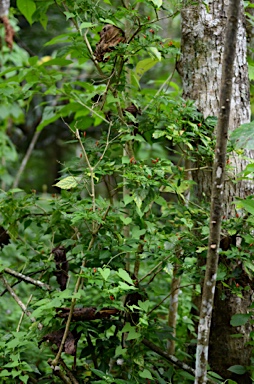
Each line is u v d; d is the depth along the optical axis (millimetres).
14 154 6688
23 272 3223
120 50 2918
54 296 2773
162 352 3045
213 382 3043
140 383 2848
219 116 2416
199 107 3176
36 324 2834
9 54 5688
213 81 3156
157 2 2830
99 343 3020
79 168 3123
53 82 3801
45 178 9812
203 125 3033
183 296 3980
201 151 2965
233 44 2357
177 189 2875
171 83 3938
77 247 2873
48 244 4391
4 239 3420
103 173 2857
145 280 4070
